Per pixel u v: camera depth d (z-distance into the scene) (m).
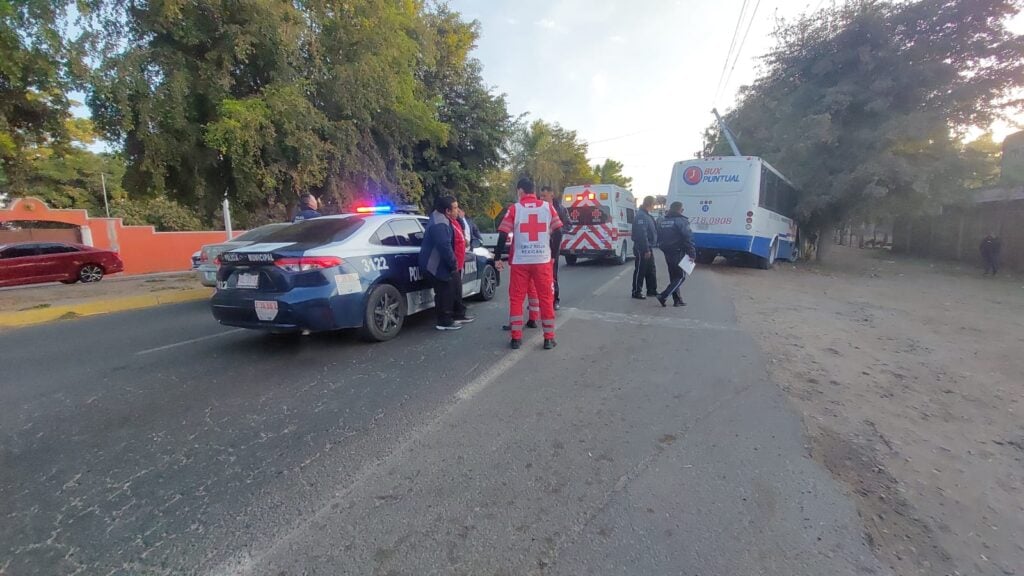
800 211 16.47
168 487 2.72
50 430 3.46
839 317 7.36
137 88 9.79
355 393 4.07
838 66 16.27
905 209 15.75
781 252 16.23
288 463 2.96
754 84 19.25
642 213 8.41
